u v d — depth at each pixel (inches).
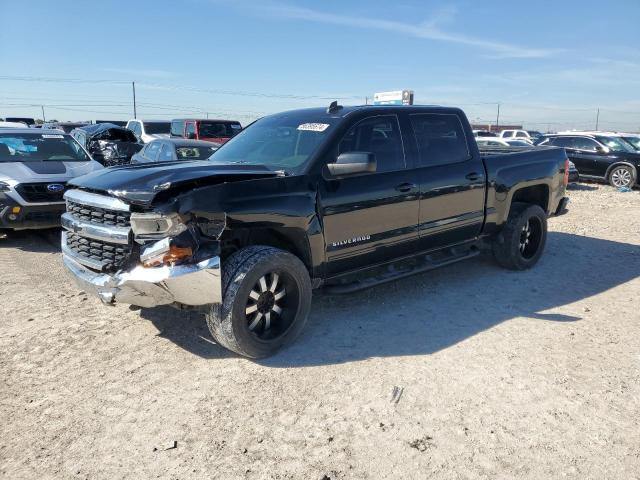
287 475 106.4
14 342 167.6
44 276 240.4
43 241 313.3
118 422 124.8
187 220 139.1
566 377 146.6
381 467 109.0
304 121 190.5
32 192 293.9
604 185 708.0
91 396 136.1
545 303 208.4
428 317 191.9
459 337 173.6
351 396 136.3
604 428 122.6
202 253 140.9
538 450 114.4
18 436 119.1
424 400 134.3
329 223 169.2
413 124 200.4
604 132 702.5
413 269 200.2
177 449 114.9
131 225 142.3
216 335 151.3
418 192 194.7
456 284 231.6
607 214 448.1
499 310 199.8
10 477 105.7
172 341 169.6
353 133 180.4
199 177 145.9
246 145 196.2
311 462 110.5
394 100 751.1
